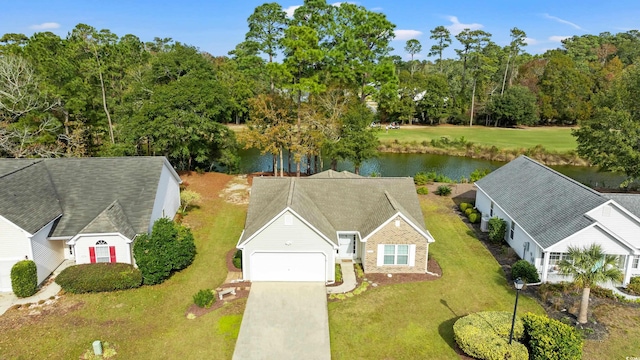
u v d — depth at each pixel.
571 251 19.11
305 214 22.12
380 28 46.31
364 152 41.34
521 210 26.58
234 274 23.28
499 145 67.00
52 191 24.98
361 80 48.56
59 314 19.17
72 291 20.78
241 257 24.28
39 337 17.50
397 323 18.84
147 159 28.41
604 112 39.41
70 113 42.84
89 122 46.38
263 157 60.66
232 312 19.55
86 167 27.27
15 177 23.58
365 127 44.53
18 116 38.97
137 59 65.62
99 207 24.50
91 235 22.25
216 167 51.25
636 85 39.34
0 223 20.30
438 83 90.81
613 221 21.86
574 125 93.25
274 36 61.16
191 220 31.75
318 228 21.83
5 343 17.08
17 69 37.78
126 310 19.62
